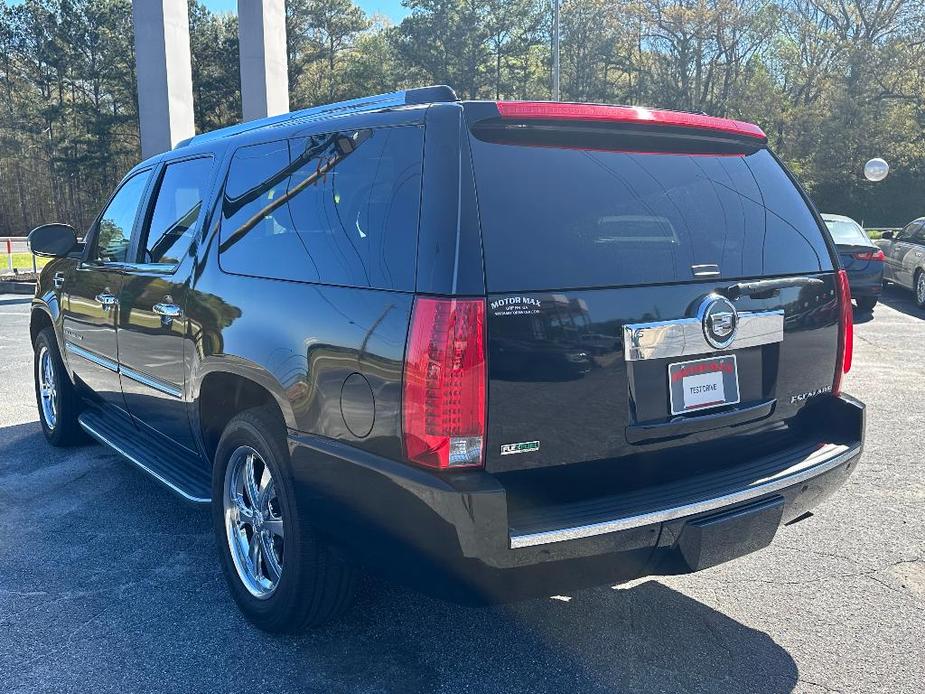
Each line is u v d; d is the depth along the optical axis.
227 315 3.31
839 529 4.30
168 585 3.68
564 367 2.52
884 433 6.02
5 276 18.45
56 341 5.43
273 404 3.22
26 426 6.31
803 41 56.94
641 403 2.70
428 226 2.49
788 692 2.86
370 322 2.58
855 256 12.39
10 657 3.08
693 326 2.76
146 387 4.14
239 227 3.45
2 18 69.38
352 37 73.75
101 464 5.38
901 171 55.88
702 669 3.00
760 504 2.80
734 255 2.96
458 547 2.39
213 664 3.04
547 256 2.53
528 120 2.65
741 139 3.25
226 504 3.40
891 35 55.12
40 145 69.94
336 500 2.73
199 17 66.81
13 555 3.99
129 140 69.38
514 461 2.48
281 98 23.39
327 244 2.90
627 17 58.91
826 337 3.25
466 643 3.18
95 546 4.10
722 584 3.68
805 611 3.43
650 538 2.59
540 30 66.44
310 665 3.03
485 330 2.39
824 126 55.06
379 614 3.40
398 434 2.48
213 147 3.92
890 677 2.95
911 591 3.61
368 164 2.83
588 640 3.20
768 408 3.04
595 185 2.72
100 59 68.31
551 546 2.43
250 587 3.31
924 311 13.05
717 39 58.59
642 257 2.72
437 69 65.44
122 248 4.54
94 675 2.96
